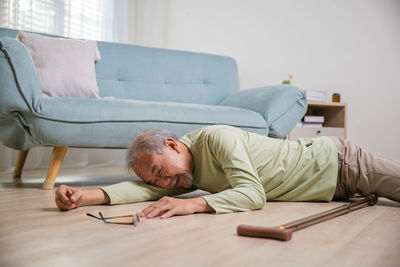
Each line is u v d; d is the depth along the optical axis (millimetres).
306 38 4160
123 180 2721
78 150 3723
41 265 752
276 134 2613
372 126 4043
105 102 2213
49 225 1123
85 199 1414
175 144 1461
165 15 4441
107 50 3059
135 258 799
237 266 754
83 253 835
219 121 2438
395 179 1566
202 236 996
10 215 1283
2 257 804
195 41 4422
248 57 4312
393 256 843
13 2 3275
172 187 1471
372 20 4043
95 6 3934
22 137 2209
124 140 2230
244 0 4312
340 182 1652
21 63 1945
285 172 1603
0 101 1932
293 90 2646
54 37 2820
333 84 4109
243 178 1387
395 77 4016
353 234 1046
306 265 769
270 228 976
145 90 3148
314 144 1674
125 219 1205
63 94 2570
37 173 3074
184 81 3307
